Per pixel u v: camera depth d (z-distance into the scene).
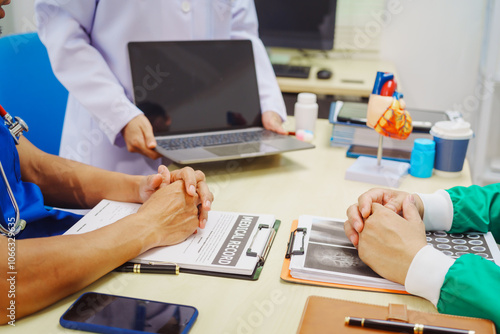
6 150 0.87
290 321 0.64
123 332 0.60
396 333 0.58
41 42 1.36
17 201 0.88
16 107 1.31
